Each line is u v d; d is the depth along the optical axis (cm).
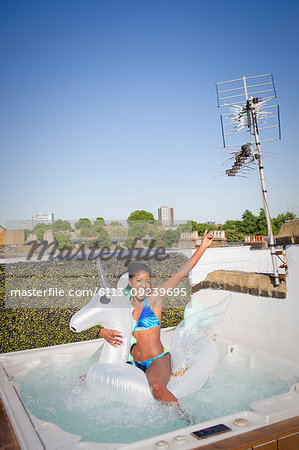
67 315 524
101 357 353
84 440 257
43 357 434
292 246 405
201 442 216
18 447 225
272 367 390
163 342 428
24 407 290
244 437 221
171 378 331
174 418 283
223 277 512
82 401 321
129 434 264
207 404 312
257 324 449
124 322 348
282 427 234
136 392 305
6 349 494
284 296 411
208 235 380
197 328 391
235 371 397
